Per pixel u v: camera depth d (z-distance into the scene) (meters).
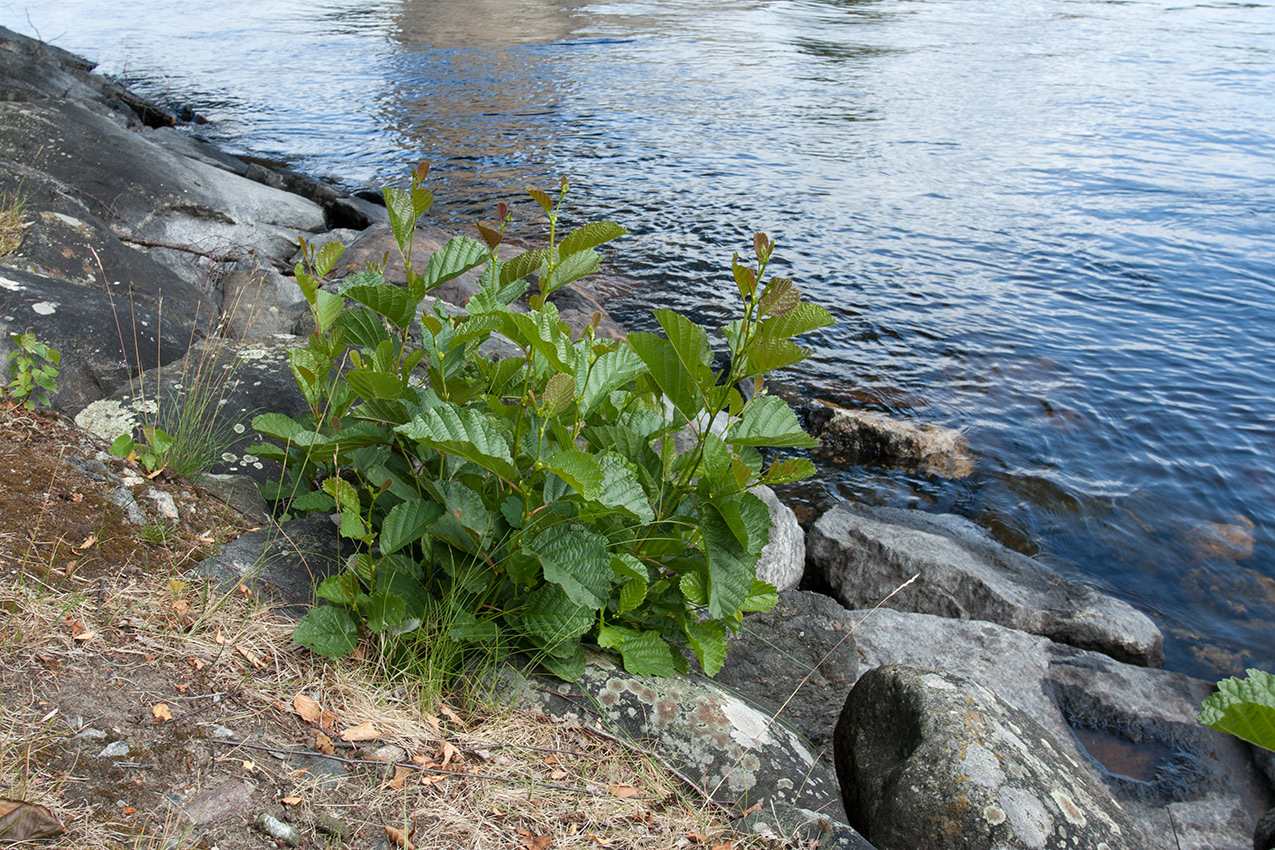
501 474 2.41
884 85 19.14
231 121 15.70
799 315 2.25
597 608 2.42
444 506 2.68
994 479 6.10
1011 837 2.38
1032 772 2.56
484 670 2.60
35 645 2.28
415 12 29.16
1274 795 3.64
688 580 2.59
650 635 2.63
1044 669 4.09
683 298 8.62
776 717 2.92
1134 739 3.82
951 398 7.11
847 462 6.29
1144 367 7.68
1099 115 16.91
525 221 10.62
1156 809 3.52
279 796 2.07
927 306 8.80
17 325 4.01
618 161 13.34
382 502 2.99
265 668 2.46
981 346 8.00
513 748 2.41
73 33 25.41
